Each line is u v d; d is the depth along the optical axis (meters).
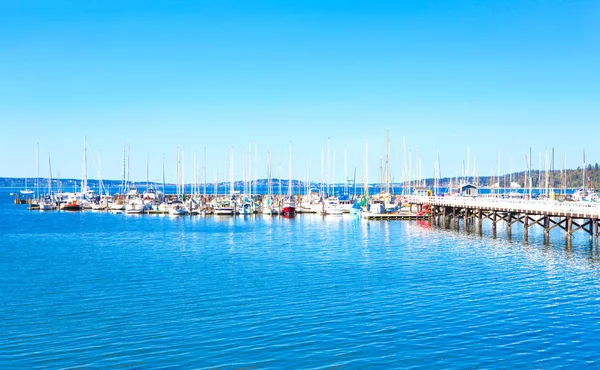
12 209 146.38
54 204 138.12
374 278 41.84
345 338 27.83
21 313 32.41
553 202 69.19
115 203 133.12
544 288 37.91
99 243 66.38
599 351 25.92
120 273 44.72
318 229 82.12
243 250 58.38
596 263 47.53
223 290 38.03
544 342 27.11
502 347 26.50
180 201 125.94
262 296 36.22
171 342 27.36
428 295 36.16
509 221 69.25
